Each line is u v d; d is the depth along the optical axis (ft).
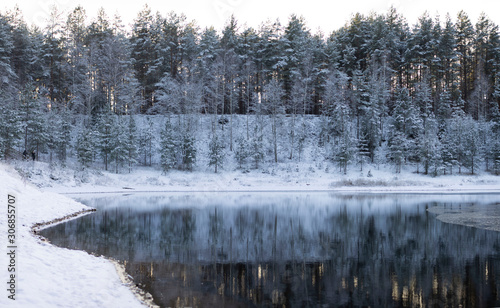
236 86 209.97
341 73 199.82
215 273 32.27
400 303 25.38
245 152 162.71
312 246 44.60
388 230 55.83
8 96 156.04
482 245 44.86
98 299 21.50
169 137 159.02
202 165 162.81
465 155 166.30
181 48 209.67
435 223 61.82
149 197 108.88
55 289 21.43
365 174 158.20
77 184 123.75
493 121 193.88
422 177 156.76
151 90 217.56
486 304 25.17
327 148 178.29
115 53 193.57
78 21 214.28
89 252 37.96
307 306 24.56
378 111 177.78
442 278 31.37
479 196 113.60
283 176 154.71
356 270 33.83
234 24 221.25
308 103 212.84
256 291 27.53
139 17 227.40
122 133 151.94
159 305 23.52
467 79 231.91
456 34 228.22
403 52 219.82
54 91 191.42
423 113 187.83
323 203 94.63
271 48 208.64
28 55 190.70
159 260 36.58
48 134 141.18
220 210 79.36
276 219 66.90
